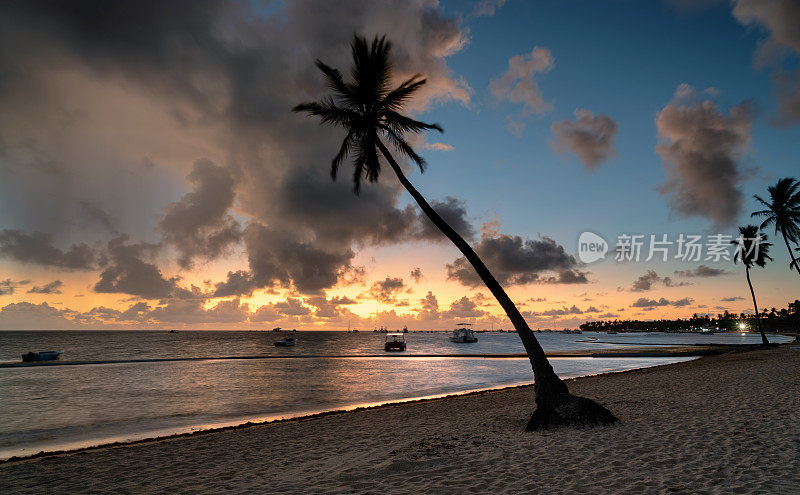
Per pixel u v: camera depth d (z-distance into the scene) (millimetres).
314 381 34156
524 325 11805
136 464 9773
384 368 48281
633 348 87688
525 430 10672
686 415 11133
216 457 10188
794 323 150625
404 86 15266
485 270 12727
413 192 14148
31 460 10523
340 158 16656
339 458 9133
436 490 6332
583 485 6141
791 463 6559
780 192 43750
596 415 10242
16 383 33062
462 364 54938
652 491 5734
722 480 5996
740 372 21656
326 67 15008
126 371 44125
